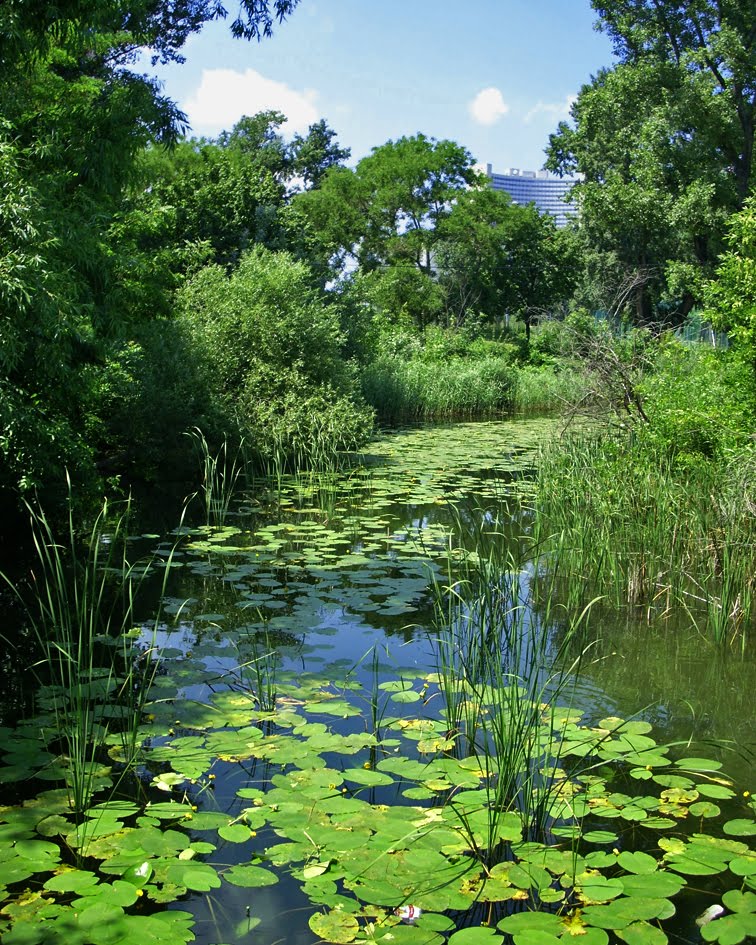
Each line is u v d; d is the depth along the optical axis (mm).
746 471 6379
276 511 9562
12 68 8945
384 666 4949
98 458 11609
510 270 44781
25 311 6344
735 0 26547
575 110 35500
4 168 6652
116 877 2834
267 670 4848
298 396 13898
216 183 20516
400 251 46625
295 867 2979
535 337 37000
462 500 10180
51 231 6859
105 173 9430
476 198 44500
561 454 9406
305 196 44875
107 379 10625
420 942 2523
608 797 3451
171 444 11641
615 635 5672
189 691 4543
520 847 3062
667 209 26922
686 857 3002
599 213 28781
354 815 3246
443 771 3666
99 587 6371
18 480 6961
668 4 28172
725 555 5938
